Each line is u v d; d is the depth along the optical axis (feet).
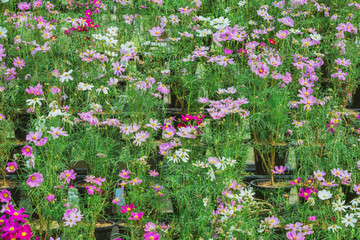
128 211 10.32
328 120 12.28
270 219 10.25
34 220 10.91
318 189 11.23
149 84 12.71
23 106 12.93
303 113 12.70
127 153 11.85
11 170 10.01
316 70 14.40
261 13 15.12
